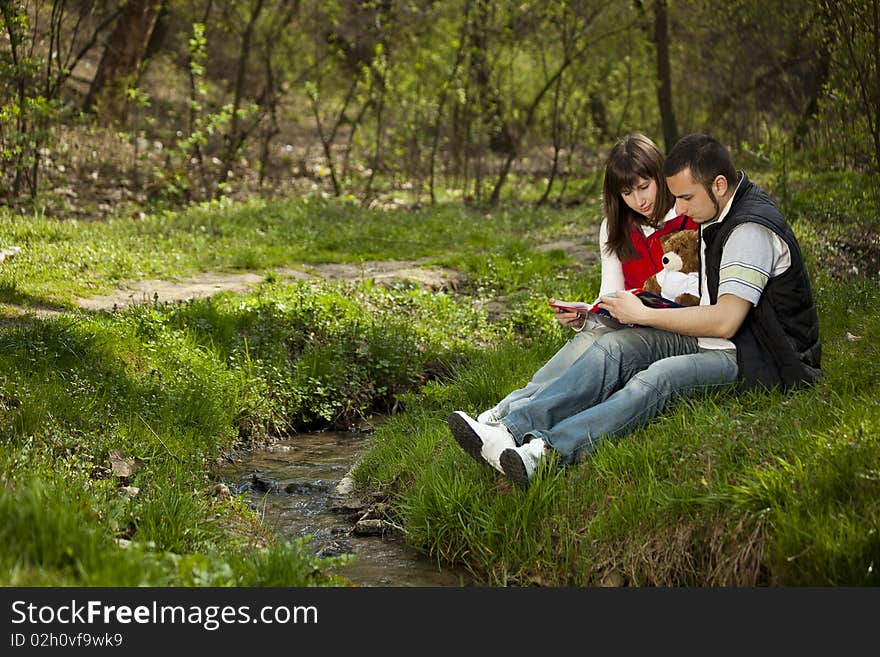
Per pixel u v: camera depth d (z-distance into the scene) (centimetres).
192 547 483
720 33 2028
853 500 428
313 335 916
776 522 427
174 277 1141
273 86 2147
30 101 1504
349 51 2119
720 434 482
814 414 491
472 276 1227
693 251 534
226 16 2100
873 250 1096
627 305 520
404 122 2000
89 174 1866
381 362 873
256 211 1658
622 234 551
